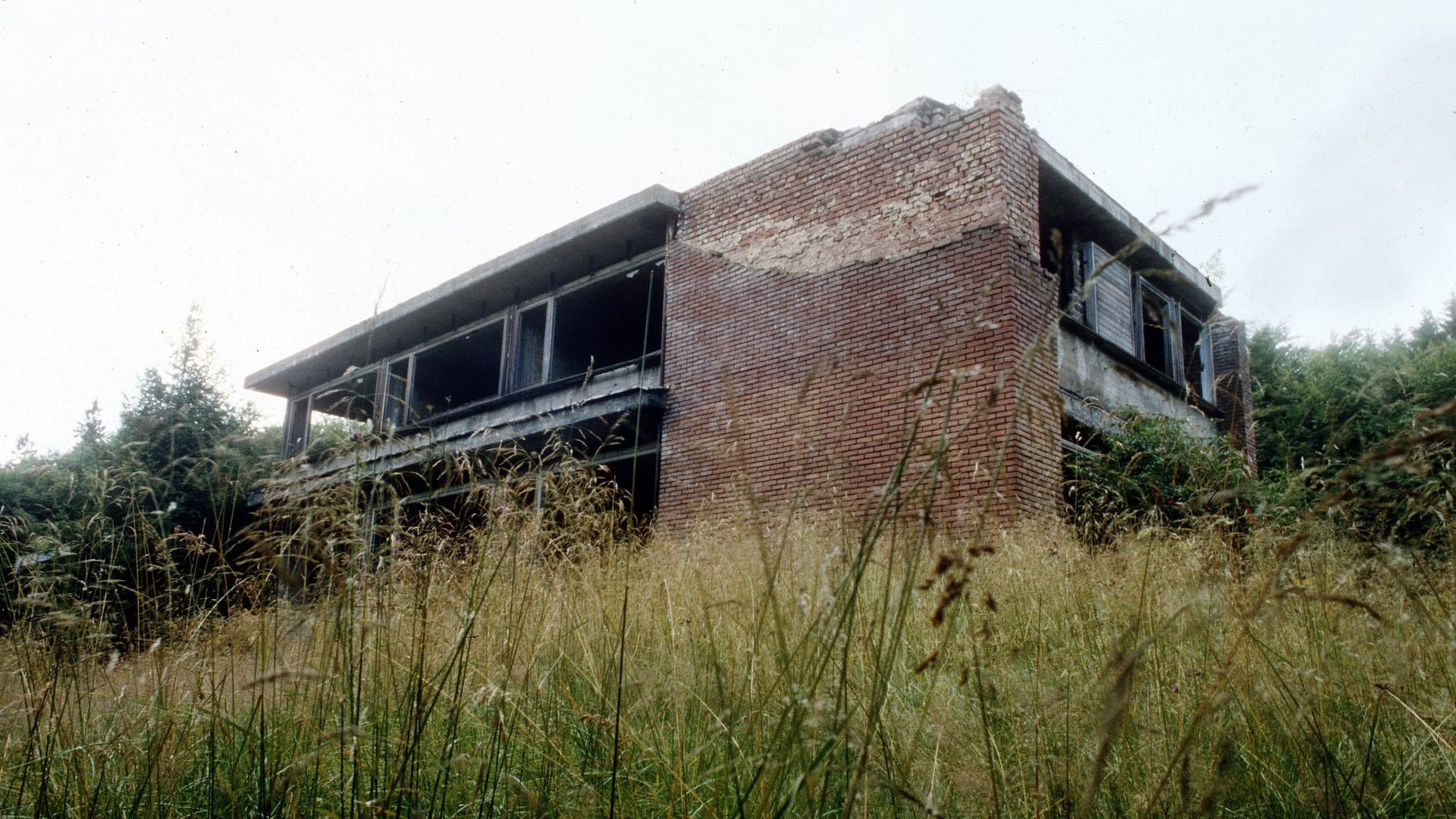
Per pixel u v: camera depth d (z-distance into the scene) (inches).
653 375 483.5
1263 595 82.3
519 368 600.4
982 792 90.4
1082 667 112.1
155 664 115.1
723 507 263.0
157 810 97.0
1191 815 83.5
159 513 127.6
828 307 410.0
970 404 328.5
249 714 116.5
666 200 487.5
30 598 113.8
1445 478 75.2
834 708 78.2
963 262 369.1
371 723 101.6
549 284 586.6
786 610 107.6
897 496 70.9
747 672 104.8
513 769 103.3
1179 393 484.4
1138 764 93.6
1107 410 369.1
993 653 115.0
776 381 420.2
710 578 161.5
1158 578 123.5
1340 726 99.3
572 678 130.3
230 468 126.9
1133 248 70.6
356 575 105.6
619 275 532.1
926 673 123.0
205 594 121.0
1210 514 126.2
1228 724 94.9
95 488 130.4
